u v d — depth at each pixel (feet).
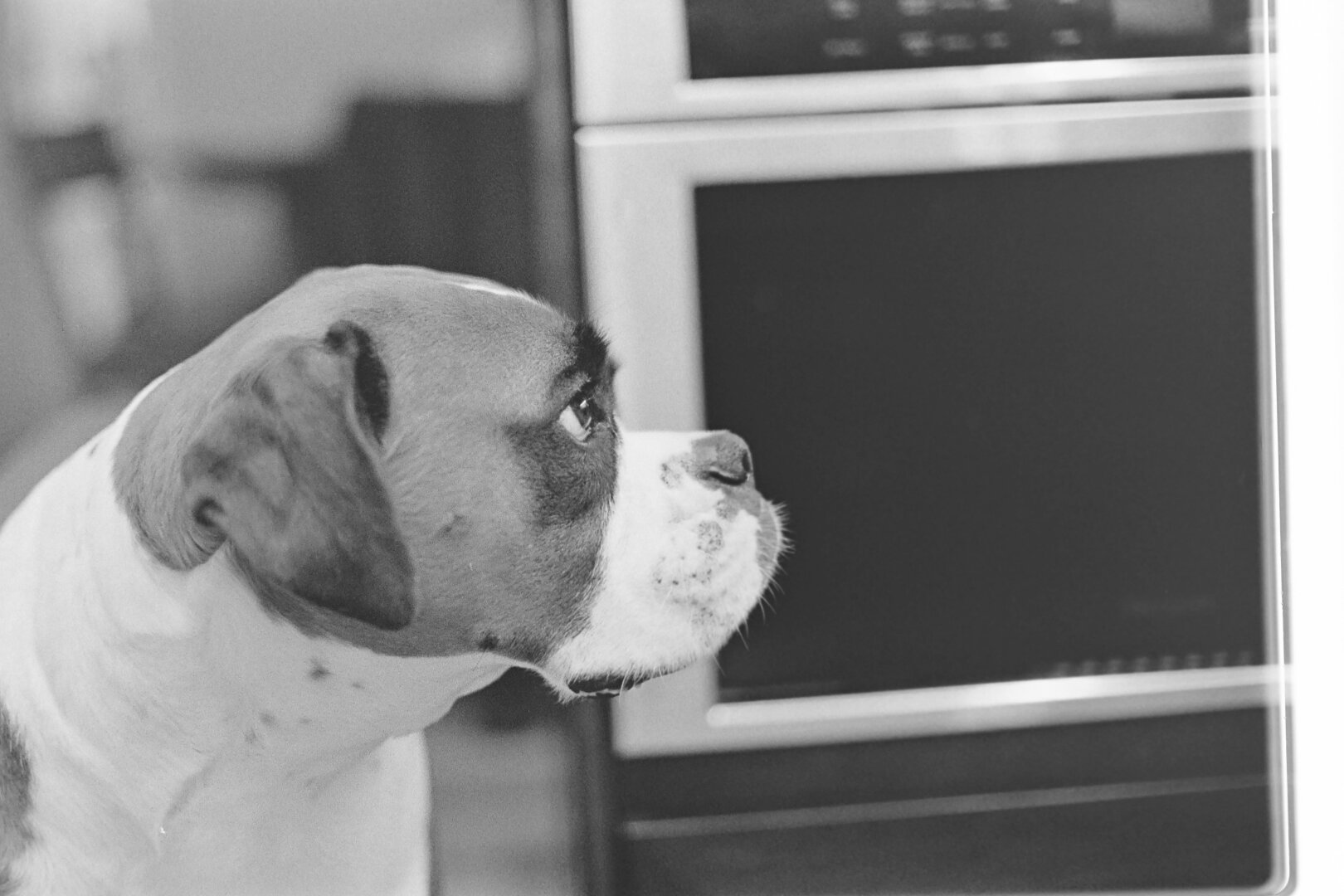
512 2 5.33
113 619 4.06
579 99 5.27
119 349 5.42
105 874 4.15
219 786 4.23
